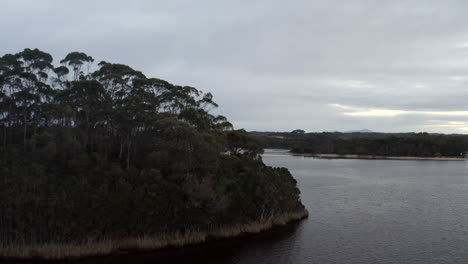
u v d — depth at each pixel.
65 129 55.47
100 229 37.06
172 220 40.25
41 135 50.16
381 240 43.00
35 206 36.31
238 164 55.06
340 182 100.25
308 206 63.62
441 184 96.81
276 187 52.69
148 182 43.28
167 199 41.44
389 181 103.25
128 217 38.56
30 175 39.22
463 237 44.47
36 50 55.41
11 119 57.03
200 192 42.12
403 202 68.44
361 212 58.66
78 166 44.09
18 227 34.78
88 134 56.66
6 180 37.56
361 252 38.72
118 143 56.50
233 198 45.84
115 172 43.69
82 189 39.31
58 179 40.25
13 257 33.06
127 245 37.16
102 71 59.91
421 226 49.75
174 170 46.53
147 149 53.22
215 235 41.81
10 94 53.28
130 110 49.00
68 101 54.41
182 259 35.56
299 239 42.91
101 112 52.72
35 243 34.66
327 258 36.88
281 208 51.72
